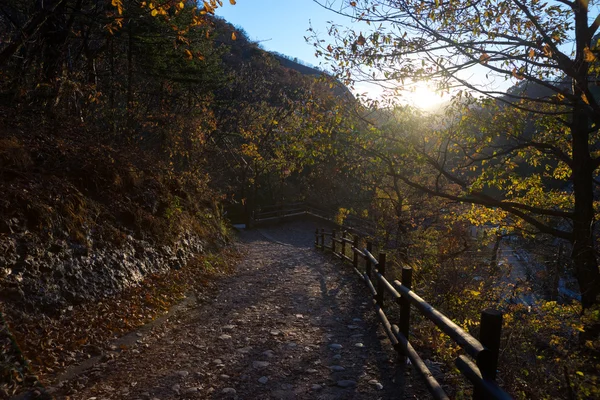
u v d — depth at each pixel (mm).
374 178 18094
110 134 12188
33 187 6562
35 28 9211
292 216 34031
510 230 14461
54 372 4391
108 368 4711
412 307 7602
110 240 7684
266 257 16078
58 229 6434
